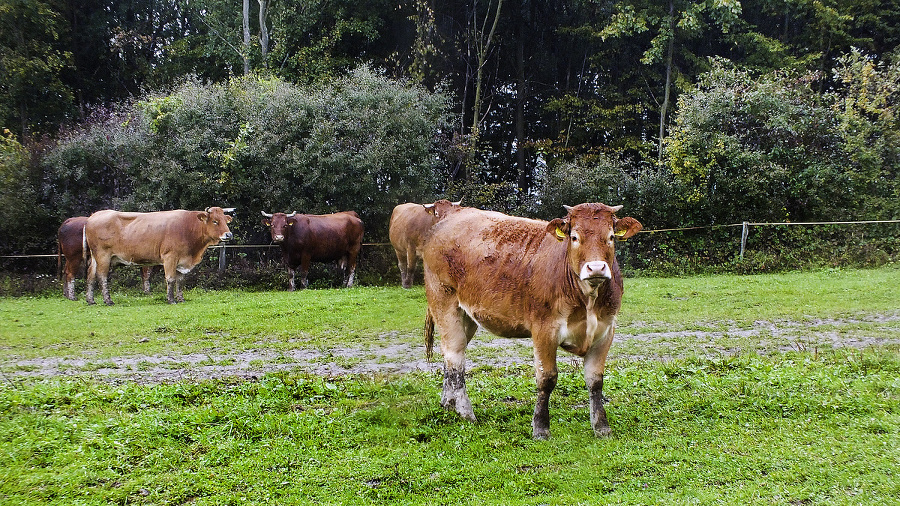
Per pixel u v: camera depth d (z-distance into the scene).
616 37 30.42
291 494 5.70
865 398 7.36
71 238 19.05
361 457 6.39
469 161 26.52
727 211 23.41
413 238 18.52
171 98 22.55
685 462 6.02
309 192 23.33
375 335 12.73
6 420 7.29
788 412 7.17
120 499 5.62
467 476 5.95
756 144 23.58
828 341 11.33
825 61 32.88
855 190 23.61
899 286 16.72
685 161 23.20
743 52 33.44
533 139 34.06
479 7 32.03
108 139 23.23
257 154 21.80
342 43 31.28
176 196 22.45
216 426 7.12
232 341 12.28
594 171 24.97
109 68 34.31
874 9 32.56
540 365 6.76
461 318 7.70
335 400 8.14
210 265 22.59
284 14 29.48
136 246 17.59
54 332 13.19
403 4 30.45
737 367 9.08
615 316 6.71
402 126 23.38
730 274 21.52
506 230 7.29
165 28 35.47
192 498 5.70
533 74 33.88
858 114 24.55
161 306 16.77
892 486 5.29
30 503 5.50
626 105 30.67
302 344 11.95
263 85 23.95
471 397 8.19
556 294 6.52
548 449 6.48
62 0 31.50
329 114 23.17
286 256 20.81
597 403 6.82
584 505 5.26
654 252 23.55
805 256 22.05
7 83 28.64
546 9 32.69
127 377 9.60
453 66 32.16
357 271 23.02
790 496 5.25
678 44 32.03
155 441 6.74
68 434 6.90
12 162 22.36
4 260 22.83
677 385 8.28
